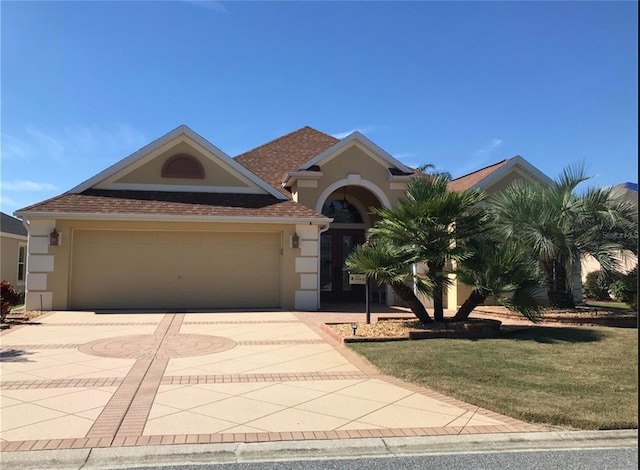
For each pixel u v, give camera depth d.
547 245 13.45
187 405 6.39
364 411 6.25
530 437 5.49
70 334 11.34
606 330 11.92
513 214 14.07
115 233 15.83
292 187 19.02
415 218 11.76
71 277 15.50
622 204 14.34
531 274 11.44
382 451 5.18
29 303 15.12
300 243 16.56
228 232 16.38
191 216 15.68
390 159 18.38
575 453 5.14
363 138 18.19
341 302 19.84
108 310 15.42
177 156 17.22
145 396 6.72
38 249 15.20
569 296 14.76
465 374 7.80
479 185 17.59
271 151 22.53
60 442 5.18
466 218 12.06
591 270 23.00
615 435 5.59
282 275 16.44
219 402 6.53
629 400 6.56
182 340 10.70
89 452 4.95
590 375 7.80
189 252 16.19
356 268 12.28
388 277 11.76
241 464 4.82
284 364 8.66
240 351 9.67
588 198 13.85
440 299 12.32
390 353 9.26
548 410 6.12
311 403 6.54
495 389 7.03
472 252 11.63
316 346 10.23
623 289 17.09
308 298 16.47
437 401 6.67
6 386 7.14
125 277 15.80
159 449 5.05
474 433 5.57
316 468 4.75
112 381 7.43
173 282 16.05
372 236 14.19
